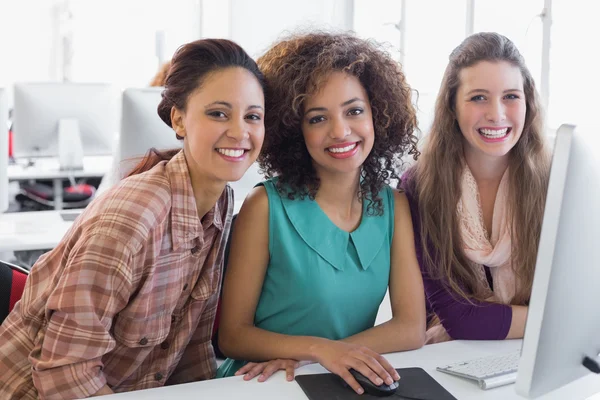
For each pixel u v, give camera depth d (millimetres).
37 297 1296
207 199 1389
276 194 1540
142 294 1273
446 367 1351
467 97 1620
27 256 2973
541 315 926
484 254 1637
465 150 1699
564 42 2887
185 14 6246
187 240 1330
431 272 1647
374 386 1222
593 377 1306
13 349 1305
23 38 6434
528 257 1642
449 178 1668
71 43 6523
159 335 1343
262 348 1445
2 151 2715
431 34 4023
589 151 912
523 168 1662
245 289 1529
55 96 3830
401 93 1615
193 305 1419
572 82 2861
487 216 1712
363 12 4887
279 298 1544
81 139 3951
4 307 1449
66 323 1199
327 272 1515
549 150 1677
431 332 1745
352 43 1532
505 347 1518
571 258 928
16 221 2768
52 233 2557
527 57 3088
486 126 1609
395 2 4465
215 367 1583
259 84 1363
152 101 2520
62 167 4051
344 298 1530
